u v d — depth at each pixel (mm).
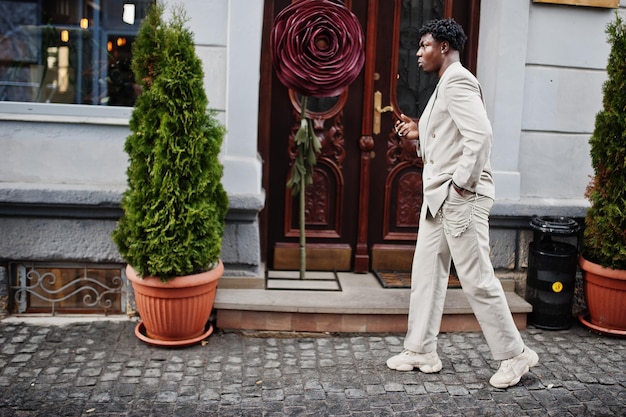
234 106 4422
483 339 4324
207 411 3359
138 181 3875
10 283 4500
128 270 4039
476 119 3342
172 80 3779
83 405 3383
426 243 3721
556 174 4836
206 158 3949
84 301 4570
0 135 4406
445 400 3525
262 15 4684
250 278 4531
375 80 4961
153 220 3834
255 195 4402
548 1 4602
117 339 4180
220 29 4414
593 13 4711
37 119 4406
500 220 4719
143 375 3717
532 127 4758
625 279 4273
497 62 4613
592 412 3434
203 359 3930
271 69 4855
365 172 5004
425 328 3785
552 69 4727
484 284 3570
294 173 4543
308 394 3551
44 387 3551
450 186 3529
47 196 4277
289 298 4391
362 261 5055
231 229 4488
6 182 4387
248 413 3348
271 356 3998
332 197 5051
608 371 3912
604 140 4336
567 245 4602
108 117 4523
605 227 4289
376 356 4027
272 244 5047
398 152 5062
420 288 3777
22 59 4531
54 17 4527
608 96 4332
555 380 3779
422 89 5035
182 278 3879
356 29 4215
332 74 4188
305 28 4156
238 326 4316
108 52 4562
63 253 4426
